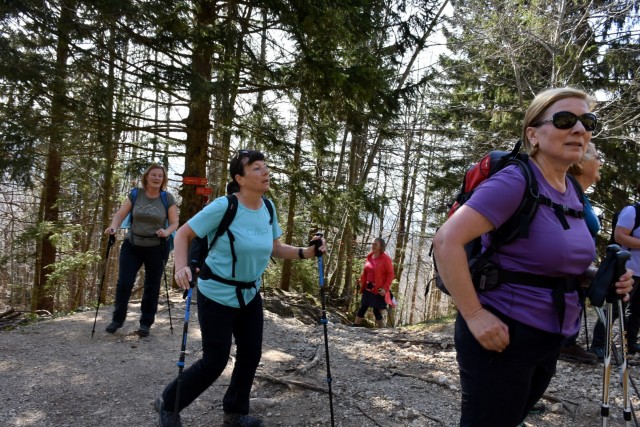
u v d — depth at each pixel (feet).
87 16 22.29
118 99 26.58
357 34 29.04
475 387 5.77
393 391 12.93
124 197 43.42
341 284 59.41
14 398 11.60
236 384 10.00
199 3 25.49
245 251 9.02
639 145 36.94
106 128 25.63
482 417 5.73
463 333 6.00
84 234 49.11
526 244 5.57
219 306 9.07
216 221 9.04
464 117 48.03
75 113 23.81
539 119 6.01
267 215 9.81
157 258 17.03
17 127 23.17
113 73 24.98
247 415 10.26
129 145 28.45
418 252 69.36
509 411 5.68
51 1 21.42
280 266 50.37
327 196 31.09
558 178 6.09
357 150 51.70
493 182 5.67
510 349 5.59
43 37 23.66
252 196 9.39
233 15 27.20
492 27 38.78
